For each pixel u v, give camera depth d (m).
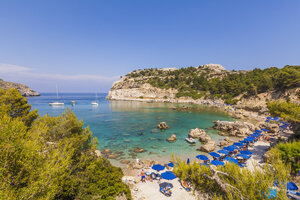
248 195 7.59
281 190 6.96
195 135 39.47
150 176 19.36
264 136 35.88
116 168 16.78
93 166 13.01
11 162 7.14
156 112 86.06
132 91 190.12
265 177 8.08
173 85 177.62
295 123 25.00
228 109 91.00
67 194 9.62
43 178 7.50
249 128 43.78
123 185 13.52
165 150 30.84
